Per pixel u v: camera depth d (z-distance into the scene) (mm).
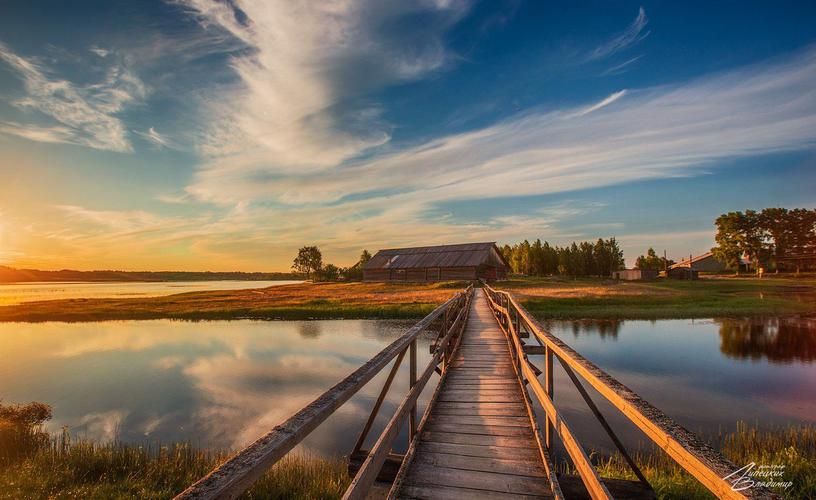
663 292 37750
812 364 14656
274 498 6098
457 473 3742
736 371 13836
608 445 7930
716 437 8453
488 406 5523
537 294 35406
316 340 21016
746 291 40156
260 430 9594
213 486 1342
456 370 7438
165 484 6645
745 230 74062
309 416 1972
